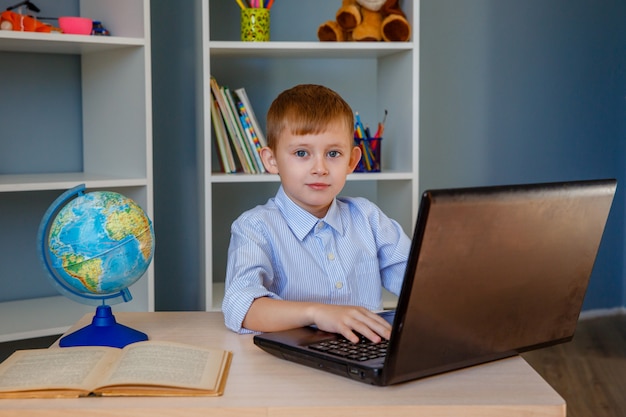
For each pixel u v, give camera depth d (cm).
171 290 293
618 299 377
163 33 282
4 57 254
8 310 245
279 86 295
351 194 306
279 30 297
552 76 348
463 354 106
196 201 289
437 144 332
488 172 341
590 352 324
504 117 342
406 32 247
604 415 259
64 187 218
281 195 160
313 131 147
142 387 102
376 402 99
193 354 115
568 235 109
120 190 242
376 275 165
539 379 108
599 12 355
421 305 96
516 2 339
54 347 127
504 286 104
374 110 304
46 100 263
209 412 97
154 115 284
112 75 245
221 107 248
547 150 350
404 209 258
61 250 132
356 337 118
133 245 135
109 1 244
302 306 129
